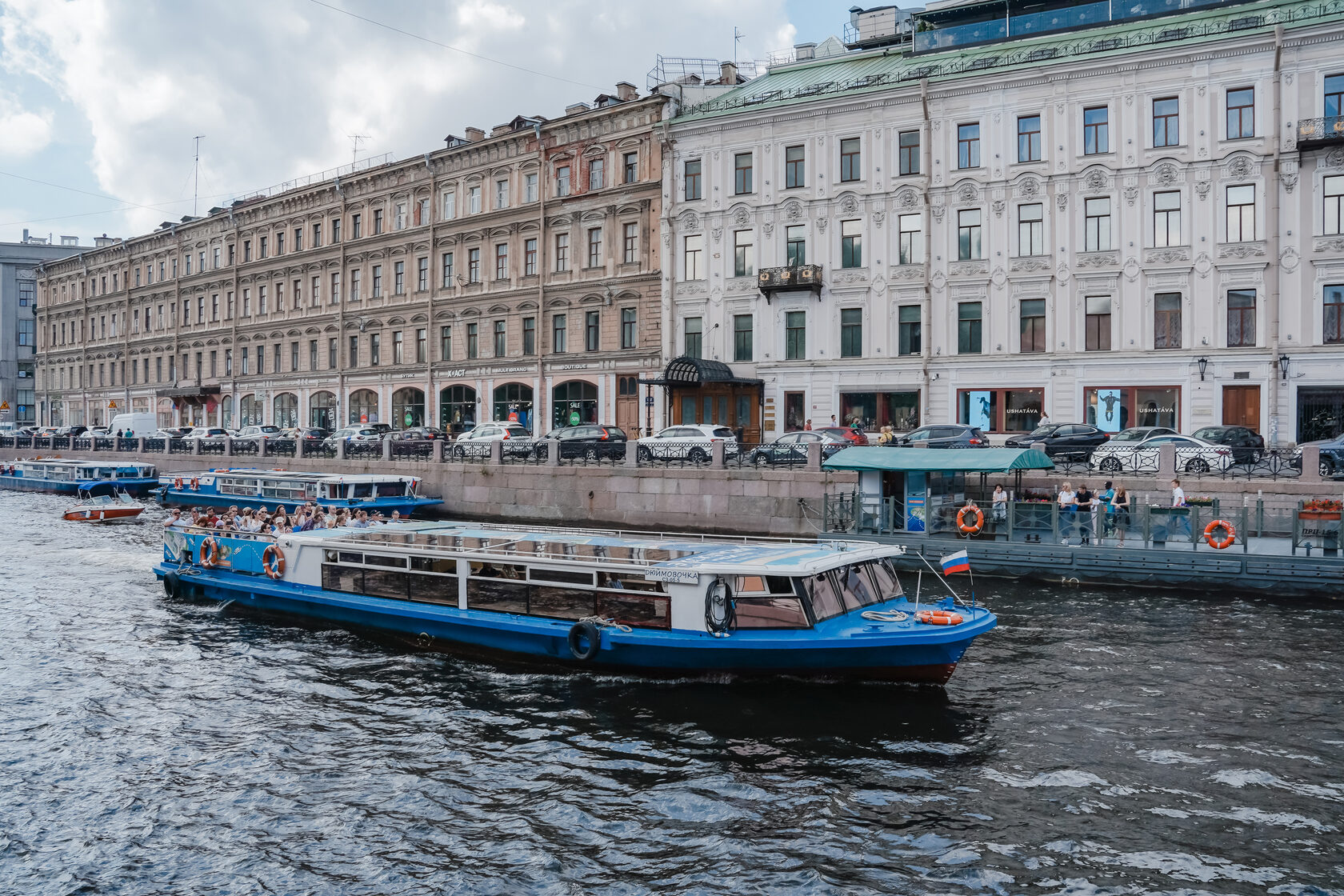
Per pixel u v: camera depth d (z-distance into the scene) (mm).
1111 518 21578
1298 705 13484
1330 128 30453
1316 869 9156
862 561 15422
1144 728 12742
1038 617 18641
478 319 49469
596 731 13078
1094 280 33812
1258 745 12094
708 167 41000
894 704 13852
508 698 14539
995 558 22219
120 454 52031
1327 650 16062
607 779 11531
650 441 31406
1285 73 31094
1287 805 10453
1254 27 31219
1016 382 34969
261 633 18656
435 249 51312
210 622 19516
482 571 16703
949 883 9023
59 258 95438
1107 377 33562
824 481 26953
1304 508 20391
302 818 10641
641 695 14461
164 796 11211
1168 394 32781
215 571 21172
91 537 32219
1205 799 10633
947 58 38531
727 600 14289
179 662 16719
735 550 16188
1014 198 35000
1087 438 29438
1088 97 33781
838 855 9594
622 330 44000
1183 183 32500
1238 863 9273
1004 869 9258
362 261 55125
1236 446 26859
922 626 13867
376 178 54062
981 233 35656
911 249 36906
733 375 39875
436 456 35625
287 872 9492
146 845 10062
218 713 14055
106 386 76500
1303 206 30953
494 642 16406
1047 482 25109
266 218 61375
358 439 41031
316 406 58031
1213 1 34594
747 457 29781
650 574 14812
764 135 39656
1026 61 34719
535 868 9453
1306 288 30938
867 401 37688
